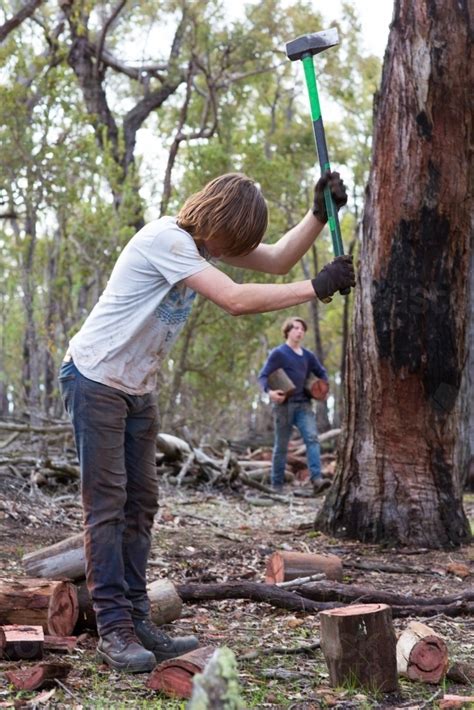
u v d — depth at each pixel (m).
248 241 3.80
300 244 4.08
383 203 7.11
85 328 3.86
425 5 6.87
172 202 17.42
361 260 7.39
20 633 3.86
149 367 3.90
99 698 3.34
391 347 7.18
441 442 7.30
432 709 3.38
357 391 7.47
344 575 6.21
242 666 3.93
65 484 9.18
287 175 19.09
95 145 15.60
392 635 3.61
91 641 4.26
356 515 7.45
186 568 6.23
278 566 5.62
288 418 11.13
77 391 3.81
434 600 5.15
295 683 3.67
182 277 3.68
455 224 7.05
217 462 11.20
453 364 7.20
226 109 22.86
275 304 3.63
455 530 7.29
